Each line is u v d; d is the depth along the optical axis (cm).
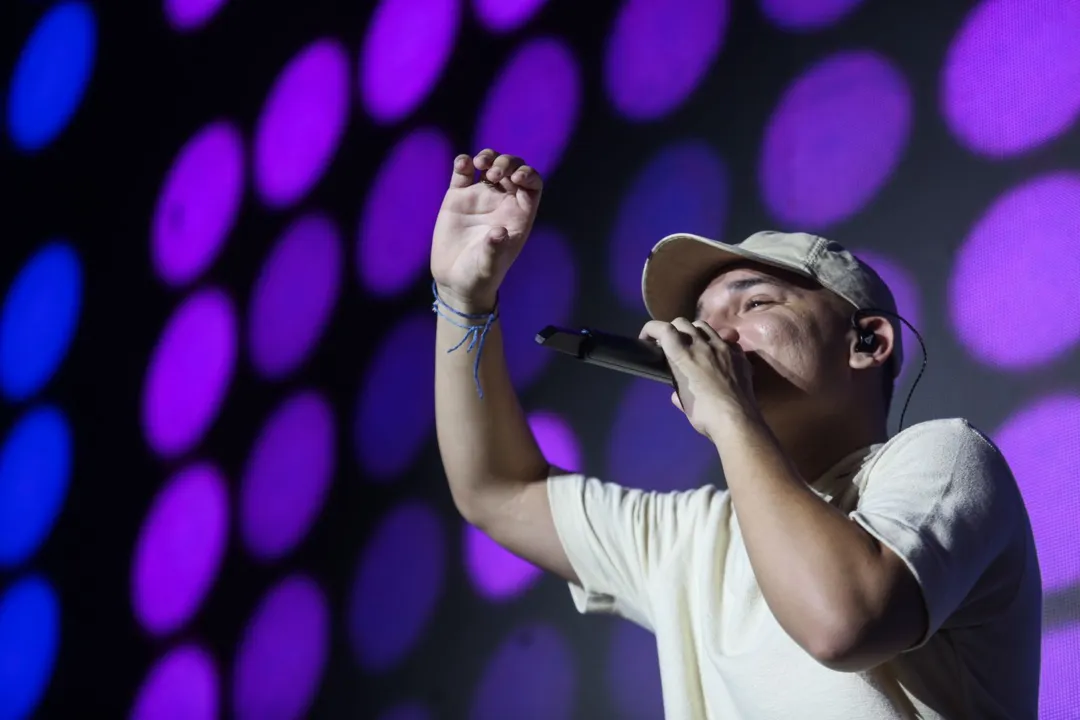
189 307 965
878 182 675
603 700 700
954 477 414
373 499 820
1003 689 432
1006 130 639
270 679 820
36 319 1052
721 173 736
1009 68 645
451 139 867
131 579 913
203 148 1010
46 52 1144
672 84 775
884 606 371
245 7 1030
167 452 931
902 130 674
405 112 898
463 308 550
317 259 906
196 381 938
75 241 1057
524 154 827
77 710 906
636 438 729
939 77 669
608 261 769
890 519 395
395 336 848
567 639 721
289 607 829
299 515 848
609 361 462
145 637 890
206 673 851
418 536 793
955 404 625
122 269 1020
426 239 857
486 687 739
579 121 810
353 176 911
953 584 388
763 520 390
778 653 436
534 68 841
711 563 493
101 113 1089
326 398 865
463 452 575
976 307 629
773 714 432
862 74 696
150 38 1082
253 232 952
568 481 573
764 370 492
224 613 859
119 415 972
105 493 955
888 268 661
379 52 933
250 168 973
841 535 381
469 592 763
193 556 889
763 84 734
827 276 508
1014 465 601
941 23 675
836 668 377
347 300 880
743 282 519
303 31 984
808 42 722
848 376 503
